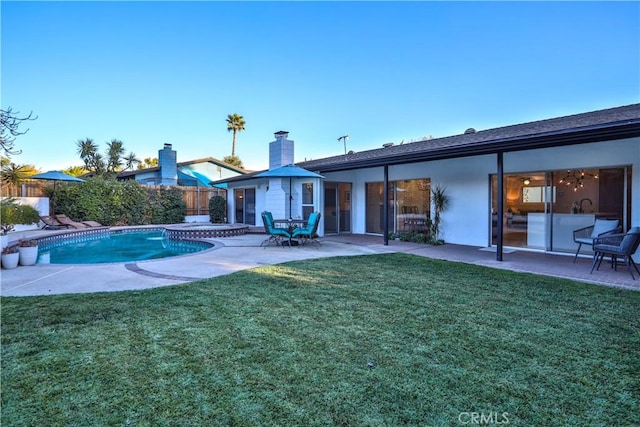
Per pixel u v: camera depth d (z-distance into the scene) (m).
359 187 15.48
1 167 11.09
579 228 9.33
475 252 9.95
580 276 6.90
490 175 10.98
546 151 9.77
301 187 14.55
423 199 12.98
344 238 13.62
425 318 4.46
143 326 4.12
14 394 2.73
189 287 5.91
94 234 16.05
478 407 2.62
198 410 2.55
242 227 15.76
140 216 19.48
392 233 13.31
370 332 4.00
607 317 4.54
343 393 2.77
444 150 8.82
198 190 22.42
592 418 2.51
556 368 3.21
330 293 5.59
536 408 2.62
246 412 2.53
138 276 6.83
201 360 3.29
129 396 2.71
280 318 4.43
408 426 2.40
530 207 10.28
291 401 2.66
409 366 3.22
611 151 8.62
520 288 5.96
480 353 3.49
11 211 13.01
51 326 4.11
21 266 7.85
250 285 6.07
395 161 10.46
